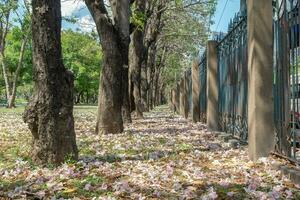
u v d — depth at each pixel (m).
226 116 12.46
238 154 8.23
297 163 6.20
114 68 13.05
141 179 6.13
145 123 18.05
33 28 7.21
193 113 19.19
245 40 9.57
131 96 23.28
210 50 13.81
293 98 6.46
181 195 5.21
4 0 38.38
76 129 15.12
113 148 9.66
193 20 39.47
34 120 7.27
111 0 13.58
